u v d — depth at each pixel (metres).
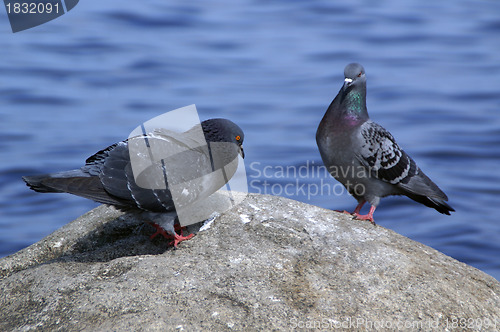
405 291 7.04
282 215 8.27
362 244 7.76
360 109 9.34
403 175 9.45
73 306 6.62
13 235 13.25
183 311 6.44
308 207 8.58
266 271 7.13
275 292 6.81
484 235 13.20
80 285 6.99
